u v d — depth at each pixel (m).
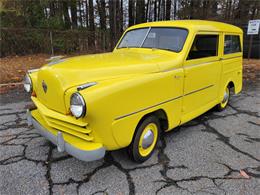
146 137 3.11
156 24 4.11
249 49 12.89
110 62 3.06
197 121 4.67
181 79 3.42
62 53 13.39
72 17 16.05
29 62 10.62
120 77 2.75
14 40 12.21
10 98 5.93
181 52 3.51
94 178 2.85
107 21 17.88
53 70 2.72
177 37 3.71
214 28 4.21
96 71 2.71
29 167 3.04
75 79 2.59
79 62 3.05
